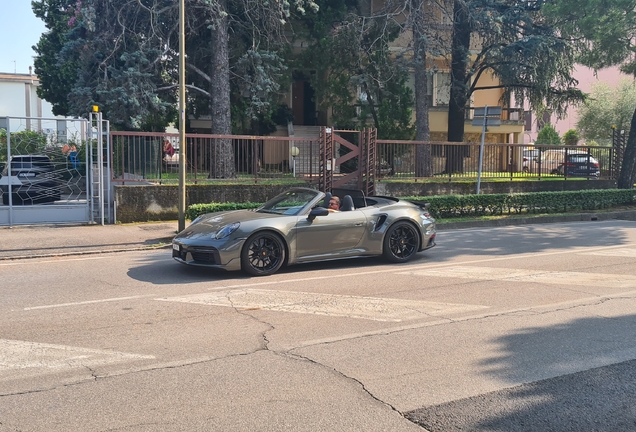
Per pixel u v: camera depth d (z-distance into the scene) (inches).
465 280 334.6
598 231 592.1
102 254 434.9
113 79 770.8
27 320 247.9
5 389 172.9
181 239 344.5
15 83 1701.5
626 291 307.4
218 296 291.7
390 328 237.9
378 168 730.8
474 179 793.6
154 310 264.5
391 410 160.6
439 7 957.8
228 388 174.7
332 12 943.7
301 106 1178.0
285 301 281.7
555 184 866.1
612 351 211.5
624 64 853.2
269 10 812.0
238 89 925.2
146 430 147.3
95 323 243.8
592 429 151.5
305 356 203.5
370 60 952.9
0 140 552.1
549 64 933.8
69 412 157.5
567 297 293.7
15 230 527.5
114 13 778.8
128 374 185.5
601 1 707.4
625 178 889.5
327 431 147.9
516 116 1322.6
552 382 181.9
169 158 614.5
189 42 882.8
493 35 959.6
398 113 968.9
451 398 169.2
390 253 385.4
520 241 511.2
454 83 1023.0
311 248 356.5
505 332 233.8
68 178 573.3
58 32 1134.4
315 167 682.8
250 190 645.3
